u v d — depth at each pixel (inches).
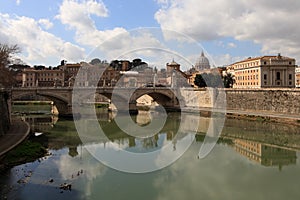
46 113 2773.1
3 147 1030.4
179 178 755.4
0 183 739.4
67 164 907.4
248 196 661.3
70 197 644.1
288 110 2204.7
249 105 2571.4
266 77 4050.2
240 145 1295.5
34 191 683.4
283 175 834.8
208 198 641.6
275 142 1375.5
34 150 1072.8
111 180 738.8
